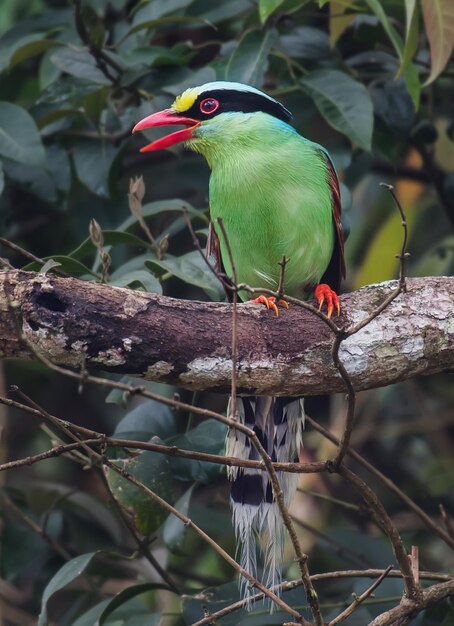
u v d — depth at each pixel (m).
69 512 11.31
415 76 9.78
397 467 13.35
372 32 11.48
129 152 12.12
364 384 7.80
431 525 8.78
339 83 10.18
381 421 14.03
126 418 9.51
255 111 9.67
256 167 9.34
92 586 10.70
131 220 9.52
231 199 9.45
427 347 7.78
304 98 10.76
